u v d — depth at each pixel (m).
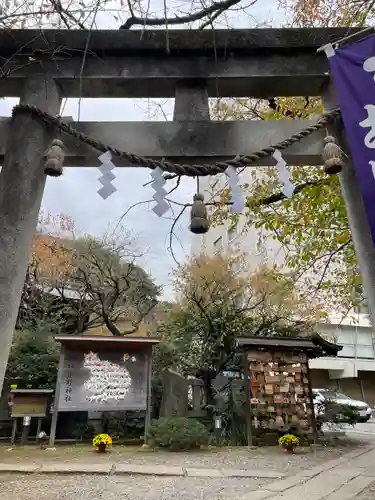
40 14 3.75
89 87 3.71
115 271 14.76
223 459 8.26
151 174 2.98
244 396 10.98
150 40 3.68
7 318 2.93
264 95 3.85
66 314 15.70
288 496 5.45
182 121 3.48
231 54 3.72
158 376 12.78
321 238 7.25
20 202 3.19
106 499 5.29
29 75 3.66
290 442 9.10
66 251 15.28
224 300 13.51
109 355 10.48
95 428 10.98
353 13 4.87
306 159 3.50
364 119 3.05
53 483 6.12
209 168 3.01
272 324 13.70
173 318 14.78
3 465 7.14
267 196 6.86
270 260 14.61
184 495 5.52
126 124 3.46
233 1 3.90
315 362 23.80
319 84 3.73
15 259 3.06
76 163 3.50
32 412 10.13
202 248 19.83
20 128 3.40
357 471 7.11
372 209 2.85
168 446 9.45
